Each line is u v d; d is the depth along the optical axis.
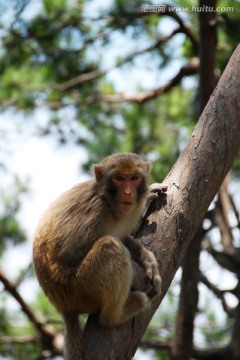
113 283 8.81
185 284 14.09
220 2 15.34
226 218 15.62
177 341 14.09
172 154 17.95
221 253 15.17
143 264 8.95
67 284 9.18
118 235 9.72
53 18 18.48
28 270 17.36
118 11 17.55
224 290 15.01
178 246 9.02
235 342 14.41
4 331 16.97
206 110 9.50
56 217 9.50
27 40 18.86
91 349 8.60
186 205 9.12
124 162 9.69
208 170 9.22
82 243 9.25
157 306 9.01
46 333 16.02
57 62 19.11
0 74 19.23
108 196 9.58
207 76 13.97
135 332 8.77
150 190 9.34
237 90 9.41
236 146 9.37
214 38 13.93
